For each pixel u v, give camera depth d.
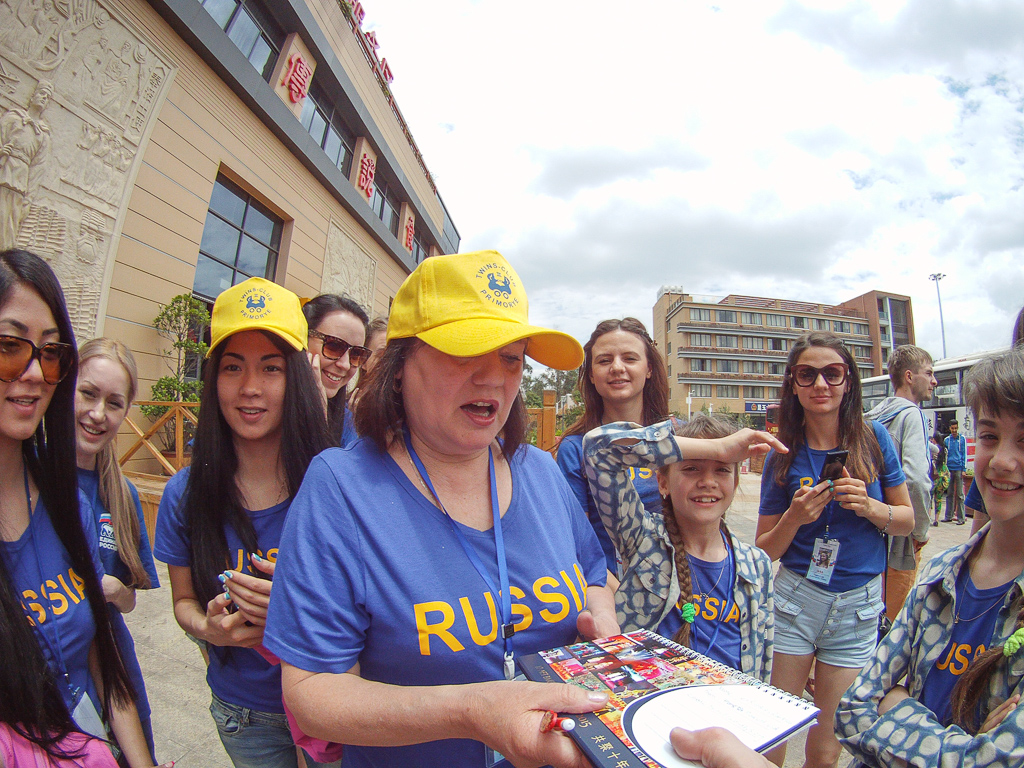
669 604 1.60
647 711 0.86
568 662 1.00
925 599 1.25
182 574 1.57
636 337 2.17
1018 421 1.08
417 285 1.03
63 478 1.29
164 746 2.30
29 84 5.59
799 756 2.43
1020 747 0.89
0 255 1.15
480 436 1.03
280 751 1.51
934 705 1.17
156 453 5.92
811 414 2.34
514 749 0.76
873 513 2.04
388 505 1.00
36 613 1.22
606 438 1.52
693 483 1.63
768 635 1.70
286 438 1.54
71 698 1.26
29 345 1.14
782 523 2.12
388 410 1.07
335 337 2.46
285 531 1.00
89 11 6.17
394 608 0.94
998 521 1.13
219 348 1.54
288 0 9.79
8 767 1.04
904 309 60.34
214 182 8.30
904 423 2.88
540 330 0.97
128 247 6.77
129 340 6.79
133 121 6.82
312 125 11.98
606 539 1.89
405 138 17.75
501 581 1.03
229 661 1.46
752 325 56.53
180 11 7.25
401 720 0.82
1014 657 1.02
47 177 5.75
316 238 11.78
